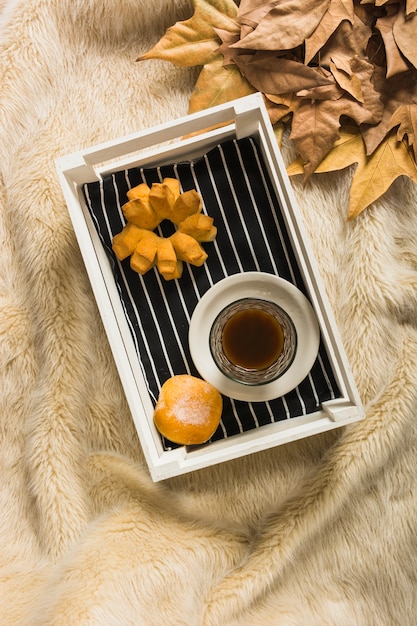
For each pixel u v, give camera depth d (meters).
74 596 0.83
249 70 0.81
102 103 0.88
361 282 0.85
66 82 0.88
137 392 0.78
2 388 0.88
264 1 0.79
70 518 0.87
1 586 0.87
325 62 0.82
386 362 0.86
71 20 0.86
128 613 0.84
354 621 0.88
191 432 0.78
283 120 0.85
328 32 0.79
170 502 0.87
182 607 0.85
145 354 0.82
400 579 0.88
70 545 0.87
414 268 0.86
